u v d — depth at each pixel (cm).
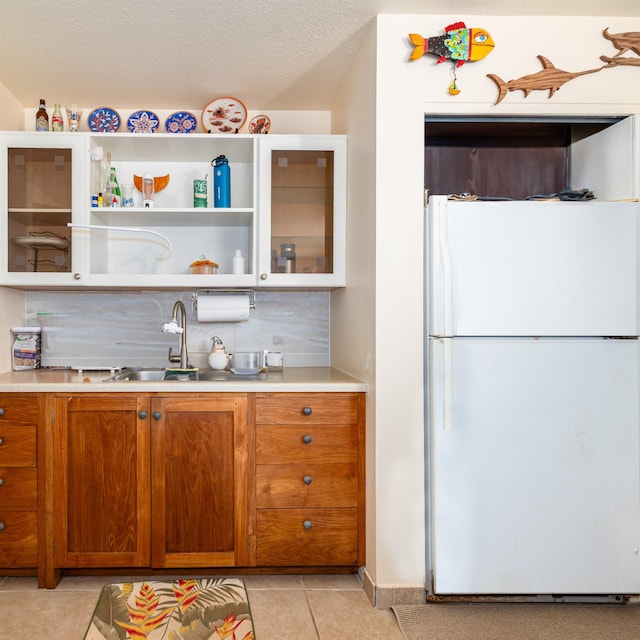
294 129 280
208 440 209
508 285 190
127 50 216
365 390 209
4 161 235
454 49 191
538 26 196
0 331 245
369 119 202
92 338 274
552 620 184
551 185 244
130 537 207
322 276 243
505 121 202
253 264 245
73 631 176
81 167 237
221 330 280
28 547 206
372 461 200
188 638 108
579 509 191
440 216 188
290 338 283
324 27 200
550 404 191
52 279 237
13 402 206
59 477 205
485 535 190
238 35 205
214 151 260
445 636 174
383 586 193
